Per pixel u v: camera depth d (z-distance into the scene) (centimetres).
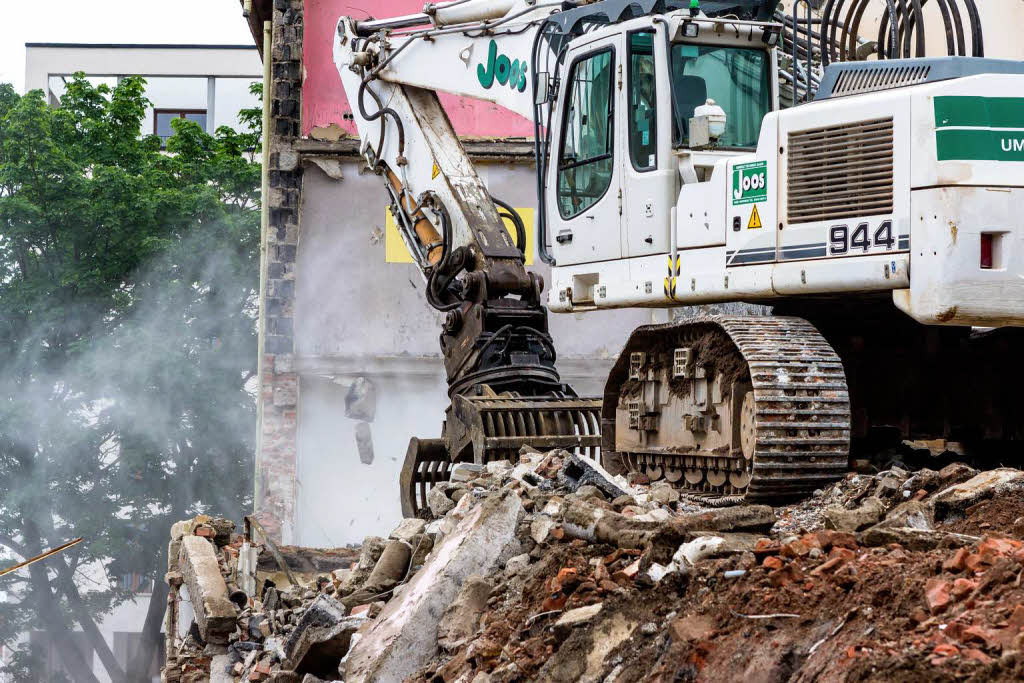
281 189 2531
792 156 1045
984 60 994
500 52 1496
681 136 1166
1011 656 500
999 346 1159
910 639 551
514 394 1419
